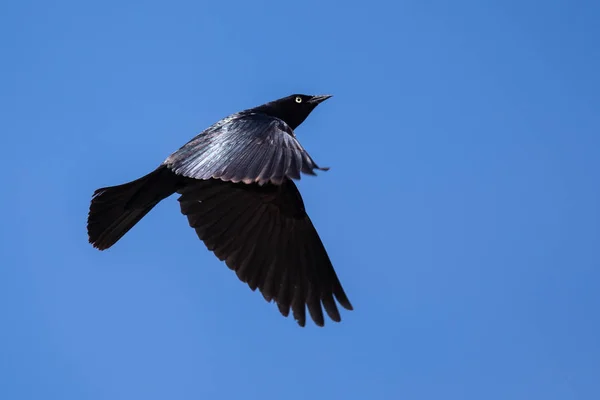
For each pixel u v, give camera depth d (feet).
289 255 42.47
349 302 41.73
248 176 32.63
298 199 42.11
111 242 42.65
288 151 33.30
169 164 36.32
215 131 36.91
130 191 41.81
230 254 42.45
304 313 41.83
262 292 42.24
